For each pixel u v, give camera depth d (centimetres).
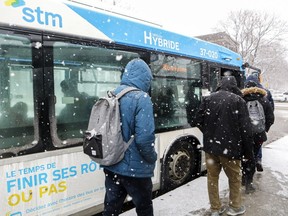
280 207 395
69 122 326
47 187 300
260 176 527
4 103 275
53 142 308
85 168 336
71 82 329
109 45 369
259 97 463
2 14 270
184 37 511
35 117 294
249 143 338
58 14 314
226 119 331
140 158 259
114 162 251
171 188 476
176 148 483
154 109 436
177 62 489
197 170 539
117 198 277
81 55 339
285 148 782
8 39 275
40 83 298
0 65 272
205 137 351
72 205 324
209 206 395
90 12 349
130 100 255
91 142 253
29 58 290
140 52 414
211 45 598
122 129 257
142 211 275
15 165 276
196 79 541
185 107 508
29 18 288
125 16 405
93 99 356
